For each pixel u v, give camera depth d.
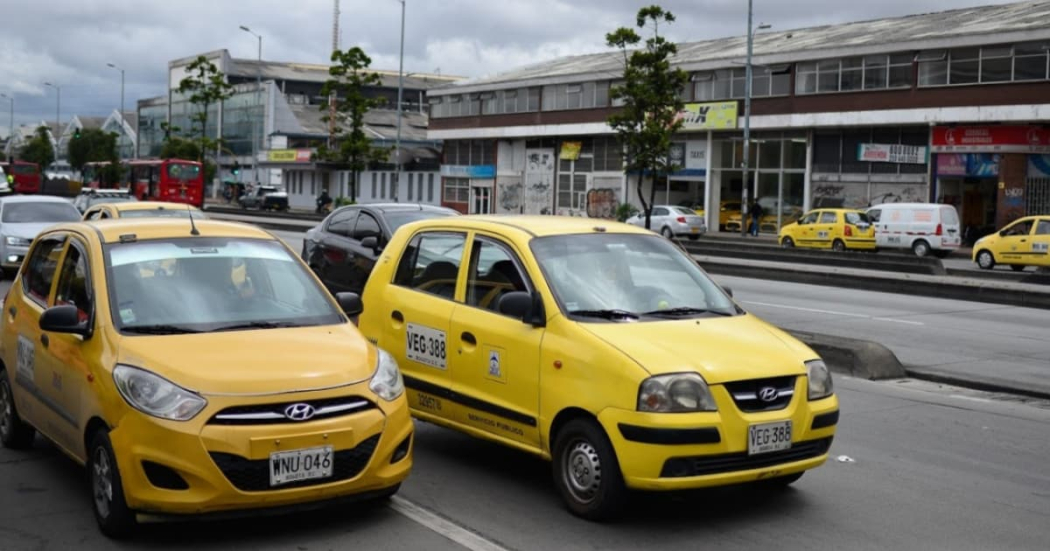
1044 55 40.78
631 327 6.32
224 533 5.89
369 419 5.72
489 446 8.02
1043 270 31.91
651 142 44.66
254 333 6.17
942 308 19.75
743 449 5.87
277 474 5.45
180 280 6.61
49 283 7.27
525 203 66.44
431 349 7.39
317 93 112.50
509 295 6.59
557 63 73.06
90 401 5.89
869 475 7.43
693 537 5.96
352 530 5.96
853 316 17.92
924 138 45.41
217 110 103.19
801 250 35.28
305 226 42.84
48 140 130.50
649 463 5.77
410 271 7.86
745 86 51.97
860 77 46.81
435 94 72.06
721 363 5.97
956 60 43.44
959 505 6.74
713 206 55.16
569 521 6.19
